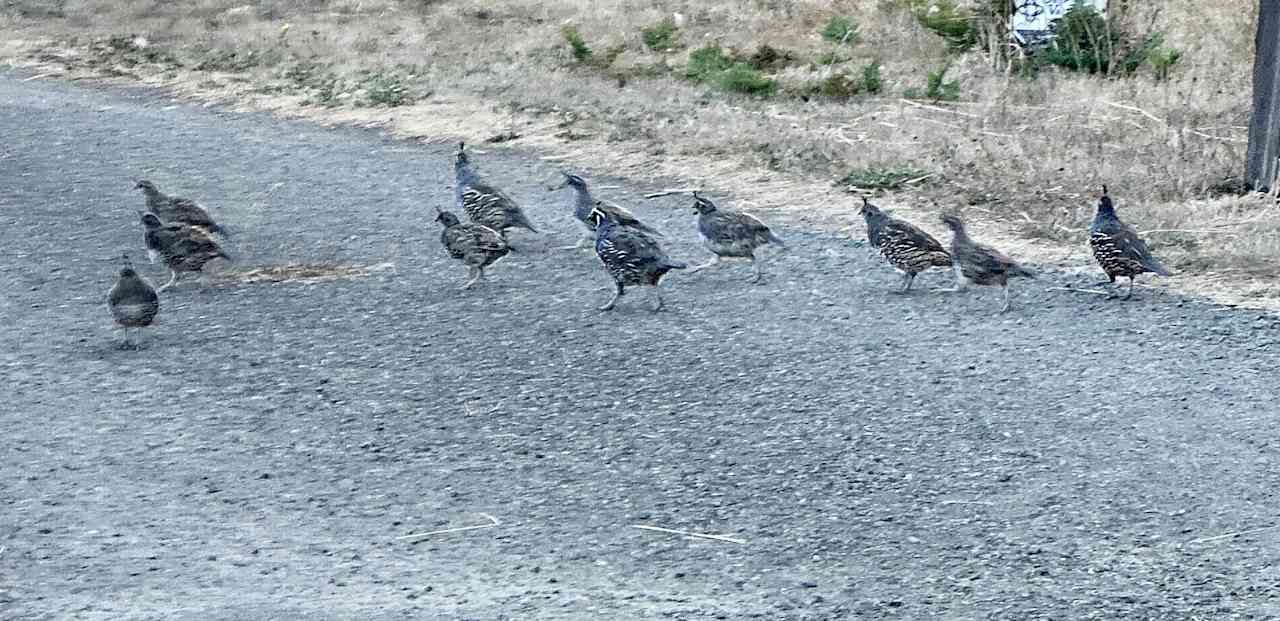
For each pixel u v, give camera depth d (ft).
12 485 34.37
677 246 53.16
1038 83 74.74
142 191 63.57
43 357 43.27
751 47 88.33
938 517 31.73
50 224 58.59
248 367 42.09
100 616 27.61
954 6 86.33
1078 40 79.51
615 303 46.65
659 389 39.52
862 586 28.76
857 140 66.28
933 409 37.47
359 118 77.25
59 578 29.50
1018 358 40.73
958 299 46.06
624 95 78.07
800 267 49.96
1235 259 48.16
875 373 40.01
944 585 28.73
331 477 34.63
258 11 107.14
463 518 32.35
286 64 90.94
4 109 82.33
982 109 70.33
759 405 38.17
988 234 52.90
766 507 32.48
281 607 27.96
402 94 80.59
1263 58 54.95
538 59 88.89
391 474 34.76
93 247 55.26
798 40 89.51
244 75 89.10
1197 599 27.94
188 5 110.01
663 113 73.77
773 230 54.60
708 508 32.50
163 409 39.06
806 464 34.58
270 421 38.14
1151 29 80.64
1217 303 44.52
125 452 36.24
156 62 93.76
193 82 88.17
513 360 42.04
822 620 27.37
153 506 33.17
